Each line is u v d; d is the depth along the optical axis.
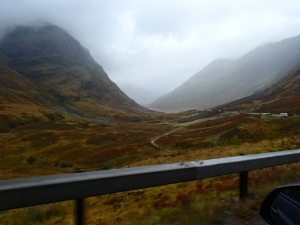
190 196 7.76
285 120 80.81
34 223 7.15
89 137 109.25
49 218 7.48
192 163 6.54
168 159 31.27
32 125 160.50
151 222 6.16
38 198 4.71
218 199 7.45
